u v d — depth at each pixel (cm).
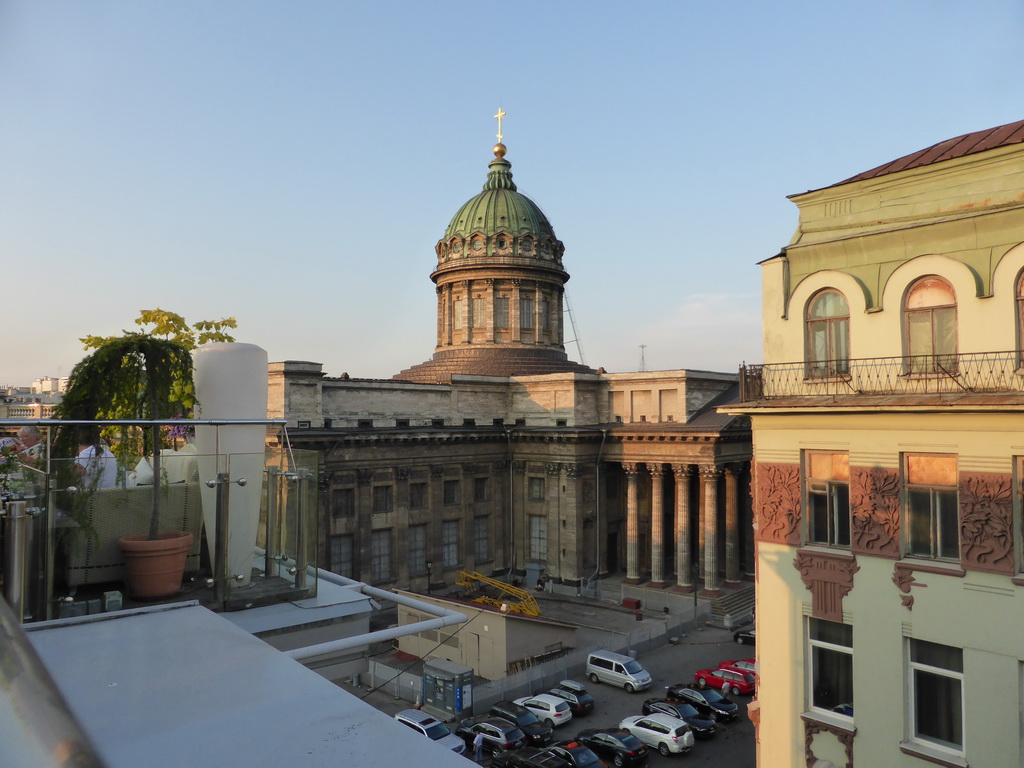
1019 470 1839
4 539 1028
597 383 7350
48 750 161
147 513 1229
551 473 7156
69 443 1398
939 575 1933
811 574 2175
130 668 544
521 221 8644
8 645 211
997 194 1964
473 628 4866
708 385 7050
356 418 6450
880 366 2134
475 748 3600
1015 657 1805
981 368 1945
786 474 2253
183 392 1486
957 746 1909
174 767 382
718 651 5288
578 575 6888
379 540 6444
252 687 503
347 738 417
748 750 3728
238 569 1291
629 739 3591
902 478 2023
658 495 6775
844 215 2269
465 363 8150
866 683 2048
